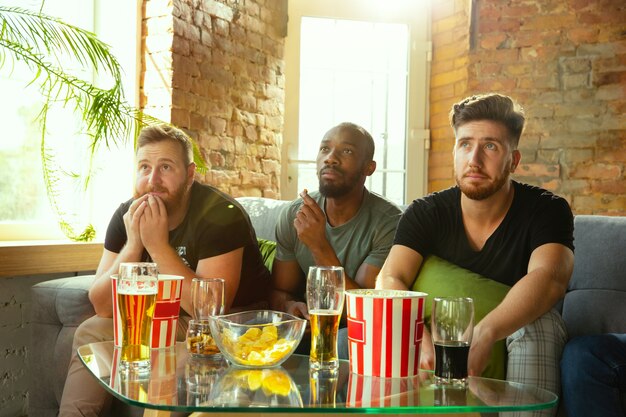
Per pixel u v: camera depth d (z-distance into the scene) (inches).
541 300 69.6
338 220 96.3
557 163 160.7
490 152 77.2
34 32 116.3
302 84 167.0
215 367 57.4
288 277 98.9
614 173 157.1
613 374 69.0
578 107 159.3
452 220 82.2
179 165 85.9
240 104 144.3
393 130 176.6
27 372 112.7
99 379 52.6
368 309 53.7
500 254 79.7
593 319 86.1
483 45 164.9
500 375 69.5
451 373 51.3
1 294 108.4
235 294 87.7
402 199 177.8
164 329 65.1
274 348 56.7
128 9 127.6
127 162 126.3
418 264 82.1
